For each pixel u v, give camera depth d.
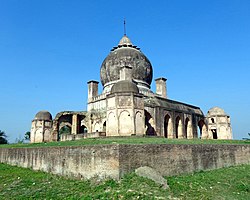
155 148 17.45
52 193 14.85
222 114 50.41
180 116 42.75
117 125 30.02
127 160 15.59
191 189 15.21
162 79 47.12
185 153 19.66
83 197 13.38
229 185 17.08
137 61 43.56
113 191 13.71
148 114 36.78
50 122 48.94
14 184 17.66
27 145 30.14
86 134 31.39
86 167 16.81
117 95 30.84
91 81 45.44
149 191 13.55
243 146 27.84
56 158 19.64
